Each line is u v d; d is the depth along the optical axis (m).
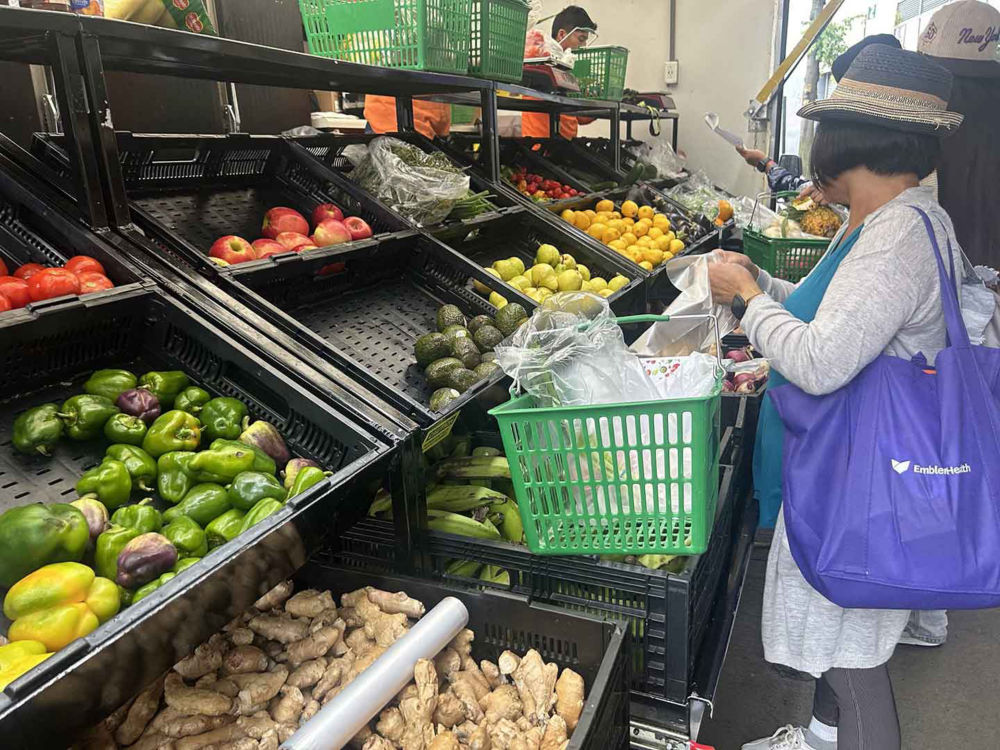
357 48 2.58
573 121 5.60
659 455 1.40
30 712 0.78
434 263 2.46
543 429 1.39
